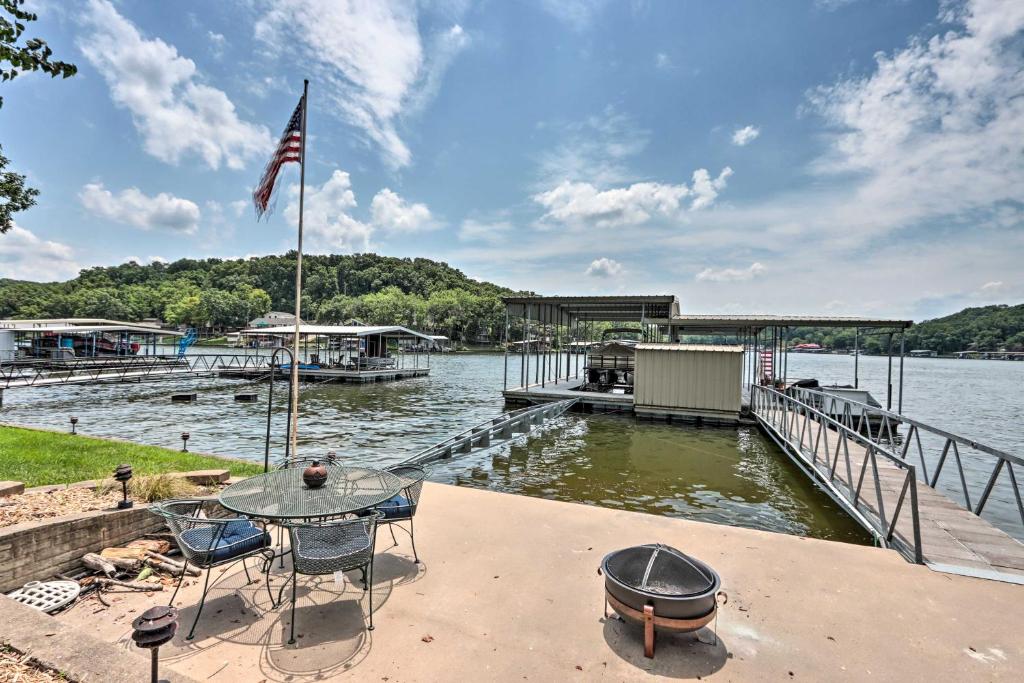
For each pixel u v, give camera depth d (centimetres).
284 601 318
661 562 281
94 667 198
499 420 1209
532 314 2156
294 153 646
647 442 1255
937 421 1812
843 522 699
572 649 272
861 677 252
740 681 247
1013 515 807
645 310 2006
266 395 2239
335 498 328
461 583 345
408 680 244
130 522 396
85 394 2197
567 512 490
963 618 311
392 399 2166
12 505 411
